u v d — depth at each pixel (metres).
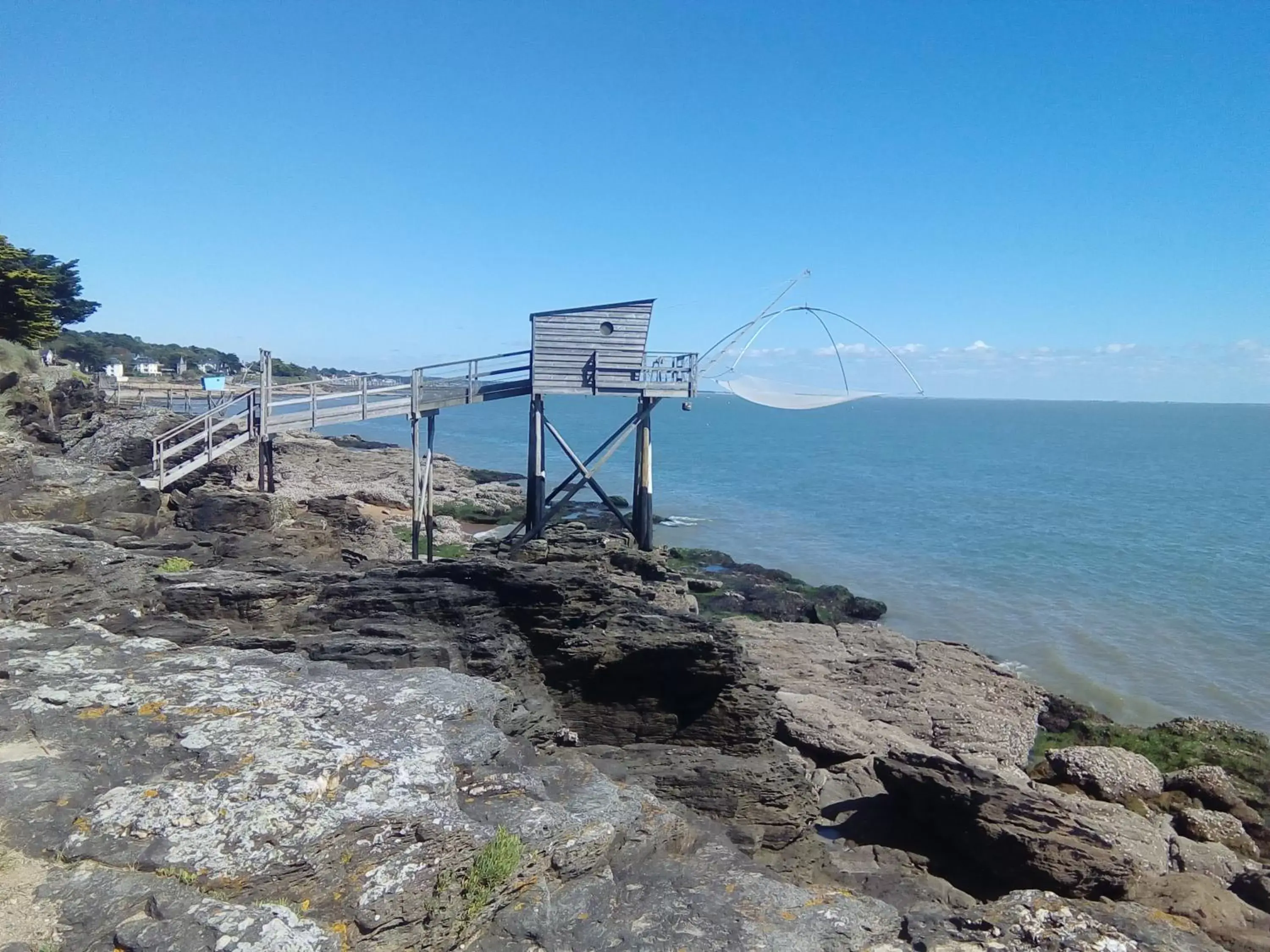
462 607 16.36
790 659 24.55
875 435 154.50
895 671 24.03
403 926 7.77
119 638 12.38
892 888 12.90
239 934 6.64
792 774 14.83
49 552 14.54
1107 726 22.39
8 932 6.46
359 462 59.19
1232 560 44.62
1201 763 20.39
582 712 15.96
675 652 15.62
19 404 37.16
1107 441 147.62
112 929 6.65
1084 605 35.50
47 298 53.66
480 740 10.77
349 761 9.20
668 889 10.07
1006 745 20.80
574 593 16.27
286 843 7.80
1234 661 29.12
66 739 9.13
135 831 7.75
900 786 15.52
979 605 35.50
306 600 16.69
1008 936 10.46
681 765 14.67
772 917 9.78
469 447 105.50
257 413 29.16
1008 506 63.03
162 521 23.86
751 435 145.50
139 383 79.31
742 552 45.47
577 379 31.23
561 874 9.41
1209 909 12.94
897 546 47.72
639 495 32.75
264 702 10.43
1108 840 13.57
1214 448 133.75
